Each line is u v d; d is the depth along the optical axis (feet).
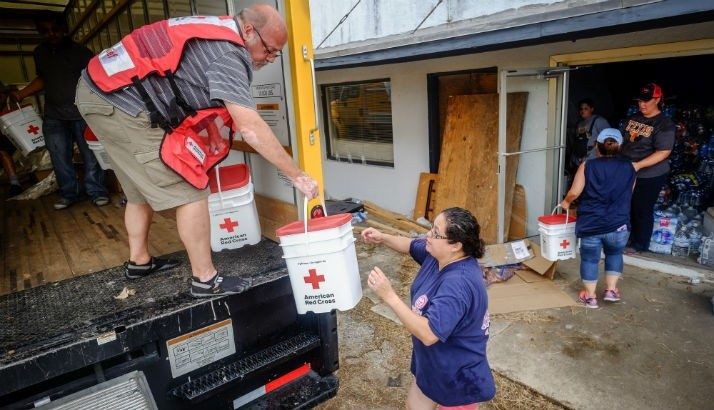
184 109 5.41
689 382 9.45
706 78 19.10
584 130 17.81
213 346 6.39
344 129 26.02
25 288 7.68
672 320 11.80
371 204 23.95
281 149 5.59
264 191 9.14
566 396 9.27
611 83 21.40
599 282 14.24
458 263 6.24
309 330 7.42
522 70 14.39
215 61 5.31
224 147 6.18
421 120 20.72
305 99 7.12
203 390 5.85
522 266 15.42
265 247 8.06
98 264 8.75
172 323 5.84
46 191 15.58
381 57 18.04
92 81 5.42
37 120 14.64
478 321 6.10
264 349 6.84
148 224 7.02
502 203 15.46
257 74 8.03
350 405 9.37
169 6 10.74
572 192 12.29
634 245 15.49
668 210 15.60
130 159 5.69
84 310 6.05
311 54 7.13
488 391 6.36
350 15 20.75
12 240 10.41
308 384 7.26
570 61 15.14
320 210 7.54
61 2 23.76
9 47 24.81
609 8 11.14
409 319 5.74
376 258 17.71
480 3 14.89
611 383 9.57
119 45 5.42
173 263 7.52
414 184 21.88
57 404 4.88
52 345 5.15
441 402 6.51
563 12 12.18
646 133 13.87
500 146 14.88
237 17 5.72
